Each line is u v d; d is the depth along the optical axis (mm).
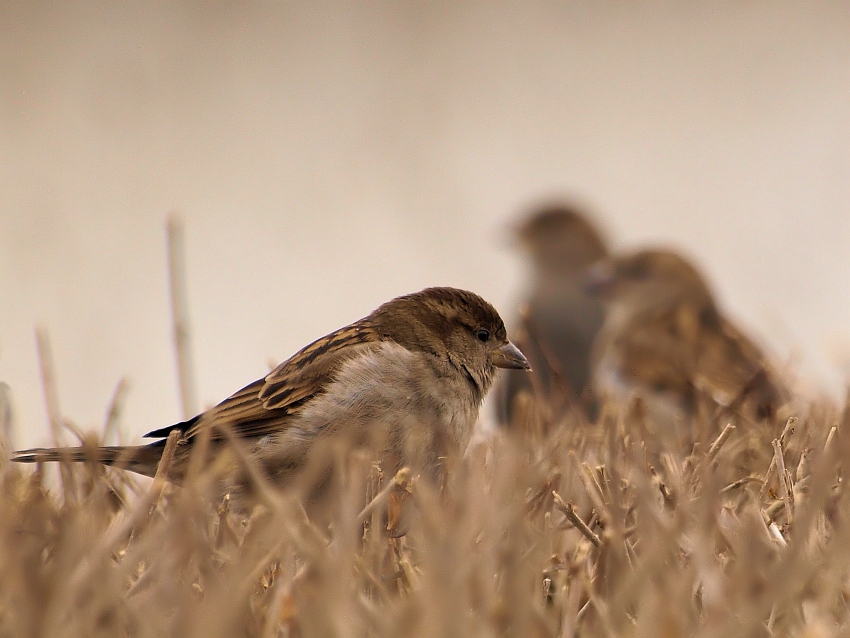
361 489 5996
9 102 19938
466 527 5191
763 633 4551
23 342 15148
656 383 11109
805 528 5020
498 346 7805
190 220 18078
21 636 4172
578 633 4781
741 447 7207
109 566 4898
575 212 16312
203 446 6008
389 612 4730
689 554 5293
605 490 5977
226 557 5316
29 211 17516
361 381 7238
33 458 6621
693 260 12570
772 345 12852
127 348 15508
